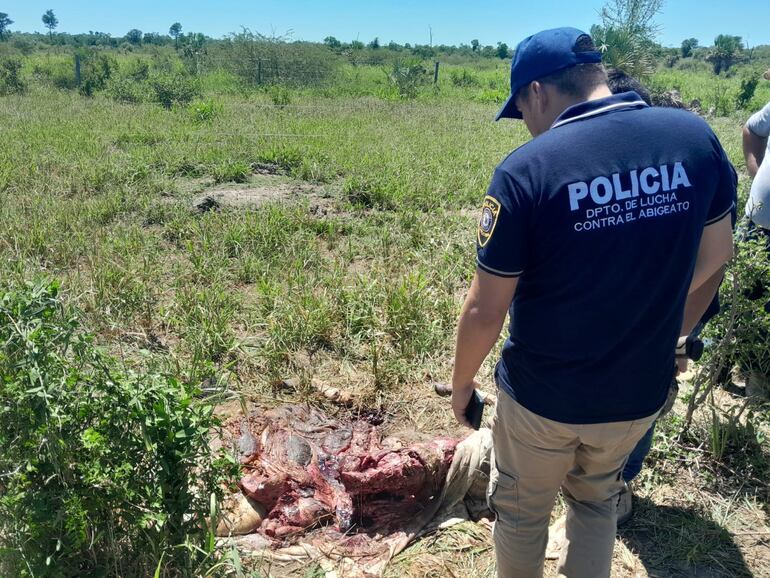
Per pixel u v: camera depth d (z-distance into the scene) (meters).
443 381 3.93
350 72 26.22
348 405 3.67
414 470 2.88
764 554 2.72
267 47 22.62
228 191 7.95
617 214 1.76
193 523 2.28
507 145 11.29
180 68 22.97
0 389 2.05
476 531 2.82
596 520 2.17
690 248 1.86
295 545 2.76
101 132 10.94
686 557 2.69
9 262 5.11
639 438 2.06
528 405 1.98
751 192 3.62
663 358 1.96
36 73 21.75
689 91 23.58
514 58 2.03
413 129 12.77
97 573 2.18
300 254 5.67
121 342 4.19
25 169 7.97
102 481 2.14
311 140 10.74
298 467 2.97
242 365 3.96
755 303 3.17
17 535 2.10
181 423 2.17
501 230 1.79
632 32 13.98
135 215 6.62
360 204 7.33
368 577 2.59
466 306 1.93
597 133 1.79
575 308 1.83
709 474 3.11
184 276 5.20
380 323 4.39
